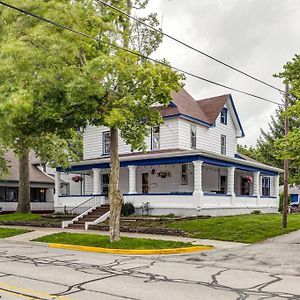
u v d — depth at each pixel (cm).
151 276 1003
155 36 1700
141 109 1573
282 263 1221
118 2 1583
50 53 1380
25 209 3069
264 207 3106
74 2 1511
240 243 1683
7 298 763
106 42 1492
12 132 1491
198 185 2383
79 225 2327
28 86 1383
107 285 888
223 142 3219
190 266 1171
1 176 3366
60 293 807
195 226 2000
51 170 4431
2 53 1373
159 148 2811
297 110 1625
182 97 3075
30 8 1422
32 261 1262
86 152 3203
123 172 2984
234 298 779
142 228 2005
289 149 1639
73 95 1370
